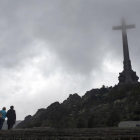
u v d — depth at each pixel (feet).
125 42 389.19
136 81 376.48
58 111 345.10
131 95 312.71
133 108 251.19
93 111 302.45
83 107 348.38
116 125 190.90
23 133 55.67
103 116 255.09
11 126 72.79
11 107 74.33
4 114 71.00
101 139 47.85
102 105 320.91
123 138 48.49
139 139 48.85
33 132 56.95
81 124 196.75
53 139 49.49
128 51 388.57
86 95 419.13
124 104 290.97
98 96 376.27
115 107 289.74
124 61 388.78
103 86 419.74
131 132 56.49
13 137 51.06
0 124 70.18
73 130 59.93
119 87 370.94
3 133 54.85
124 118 229.45
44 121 312.09
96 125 200.75
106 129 61.98
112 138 48.06
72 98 433.07
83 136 52.60
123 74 387.75
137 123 101.76
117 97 334.03
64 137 50.78
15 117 74.13
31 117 435.12
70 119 270.05
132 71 387.55
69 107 370.53
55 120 300.20
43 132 57.00
